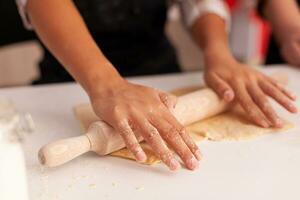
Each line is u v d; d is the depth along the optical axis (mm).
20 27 1220
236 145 604
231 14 1370
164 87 842
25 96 802
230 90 683
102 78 625
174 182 518
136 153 532
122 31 1033
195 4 959
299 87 832
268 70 935
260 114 658
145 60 1079
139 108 571
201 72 930
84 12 985
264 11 1083
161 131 557
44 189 510
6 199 452
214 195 491
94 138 559
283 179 521
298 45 947
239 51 1622
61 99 789
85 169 551
